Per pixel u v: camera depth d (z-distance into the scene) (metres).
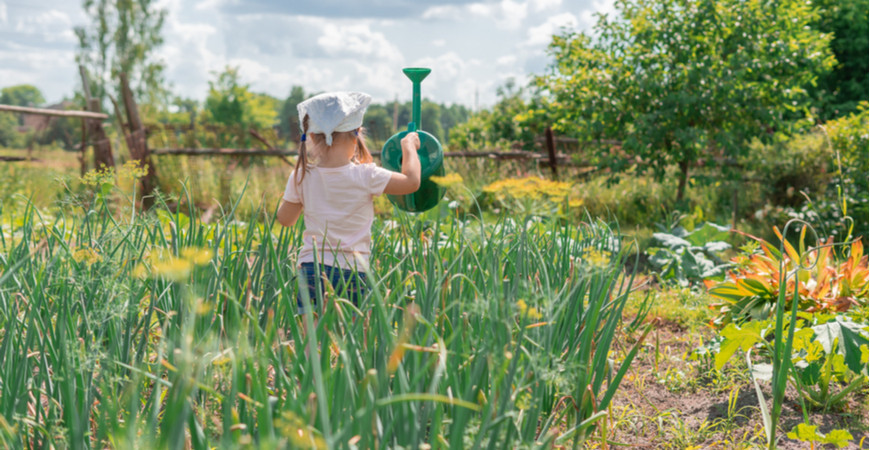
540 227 2.83
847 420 2.51
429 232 2.78
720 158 8.25
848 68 16.11
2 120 41.03
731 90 7.11
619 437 2.40
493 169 9.27
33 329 1.70
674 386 2.90
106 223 2.34
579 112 8.05
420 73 2.79
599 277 2.22
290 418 1.09
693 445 2.33
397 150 2.81
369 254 2.60
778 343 2.07
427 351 1.47
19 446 1.46
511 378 1.45
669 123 7.49
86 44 26.30
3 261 2.15
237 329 1.68
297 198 2.61
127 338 1.84
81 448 1.41
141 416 1.54
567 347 2.22
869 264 3.61
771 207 7.57
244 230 3.14
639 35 7.68
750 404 2.69
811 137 7.96
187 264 1.08
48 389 1.73
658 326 3.83
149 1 26.59
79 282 1.80
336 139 2.53
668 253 5.15
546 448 1.51
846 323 2.65
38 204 6.19
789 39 7.67
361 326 1.66
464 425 1.38
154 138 8.72
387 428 1.31
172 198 2.56
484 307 1.47
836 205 6.25
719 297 3.76
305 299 1.27
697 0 7.46
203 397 1.73
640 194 8.63
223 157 8.72
